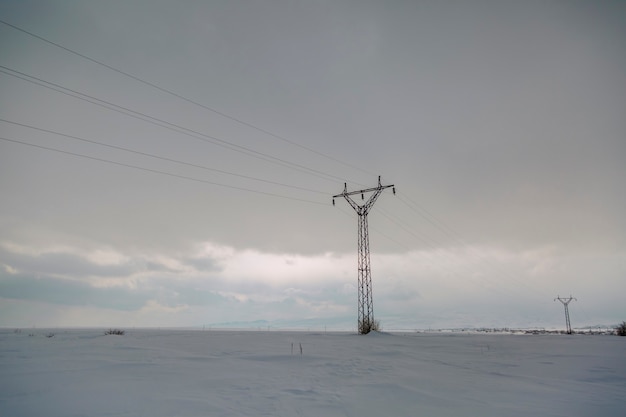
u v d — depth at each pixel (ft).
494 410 32.40
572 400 36.86
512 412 31.81
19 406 29.30
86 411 28.53
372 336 156.15
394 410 31.91
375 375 50.42
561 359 75.10
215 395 35.19
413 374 51.96
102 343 90.79
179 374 45.98
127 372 46.14
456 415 30.58
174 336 142.20
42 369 46.39
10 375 41.52
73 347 77.25
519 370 58.39
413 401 35.42
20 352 65.67
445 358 75.31
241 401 33.22
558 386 44.68
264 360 63.10
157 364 53.67
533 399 37.06
